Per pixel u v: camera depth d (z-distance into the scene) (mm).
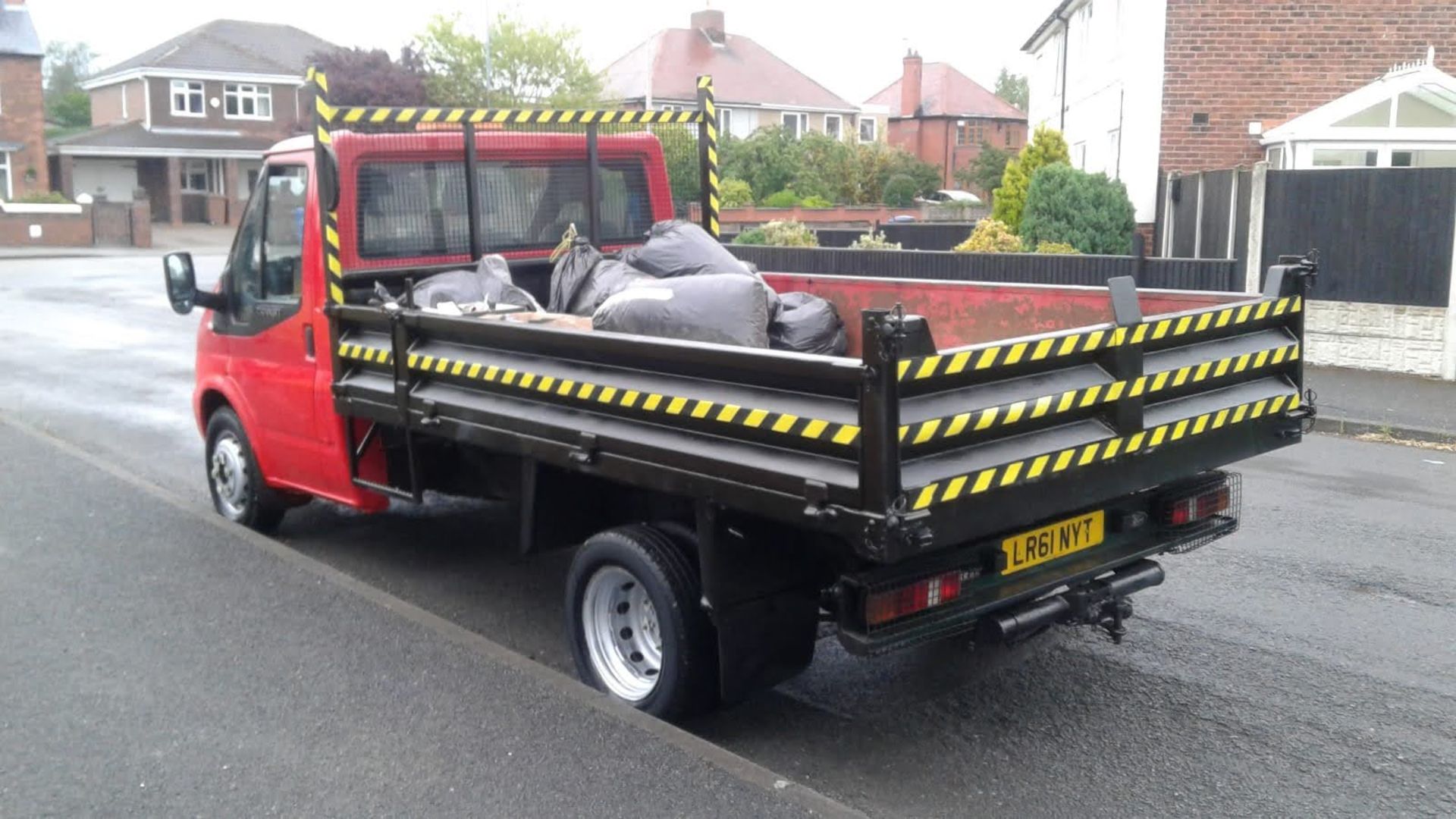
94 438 10586
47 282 27734
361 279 6535
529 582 6879
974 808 4367
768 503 4156
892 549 3791
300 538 7684
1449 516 8164
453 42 37750
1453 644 5891
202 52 59000
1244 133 17656
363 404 6066
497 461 5816
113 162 57188
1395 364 13148
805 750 4840
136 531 7090
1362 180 13031
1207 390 5086
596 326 5539
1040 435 4355
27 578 6285
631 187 7621
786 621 4746
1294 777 4590
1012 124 71500
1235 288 13680
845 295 6922
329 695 4902
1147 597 6559
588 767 4328
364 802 4117
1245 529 7816
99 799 4156
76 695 4926
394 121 6316
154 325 19188
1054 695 5336
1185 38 17469
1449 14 17141
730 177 44281
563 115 6879
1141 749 4820
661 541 4781
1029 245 17609
